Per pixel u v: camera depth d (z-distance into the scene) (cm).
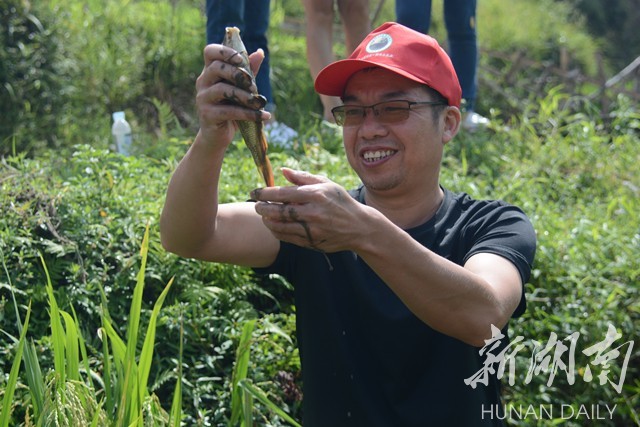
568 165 613
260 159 229
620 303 455
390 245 211
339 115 262
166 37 766
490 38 1045
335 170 491
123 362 270
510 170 595
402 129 254
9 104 611
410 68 254
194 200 238
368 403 250
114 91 696
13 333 350
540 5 1280
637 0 1469
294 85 755
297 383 382
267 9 575
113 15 768
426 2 571
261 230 260
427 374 251
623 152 649
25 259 373
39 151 602
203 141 227
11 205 383
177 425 278
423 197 264
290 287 416
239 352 321
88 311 357
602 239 479
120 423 261
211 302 387
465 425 249
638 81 935
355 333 254
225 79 218
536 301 446
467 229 260
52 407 260
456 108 265
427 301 219
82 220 389
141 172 458
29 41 643
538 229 473
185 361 368
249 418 301
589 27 1389
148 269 383
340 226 206
